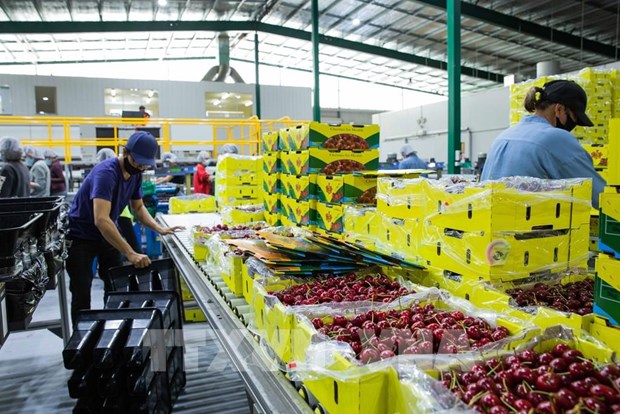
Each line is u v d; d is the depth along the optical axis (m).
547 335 1.16
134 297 2.65
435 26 12.95
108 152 6.71
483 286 1.54
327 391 1.07
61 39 13.92
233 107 16.91
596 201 1.86
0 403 2.85
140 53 16.88
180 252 3.21
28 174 5.40
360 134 3.21
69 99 14.48
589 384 0.92
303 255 1.89
